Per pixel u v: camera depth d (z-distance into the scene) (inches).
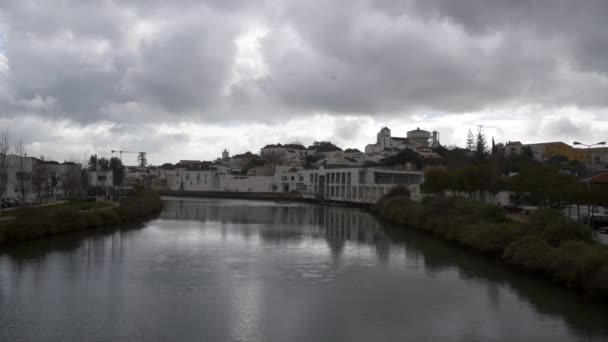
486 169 3181.6
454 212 2736.2
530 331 1137.4
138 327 1152.8
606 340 1080.8
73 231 2711.6
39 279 1584.6
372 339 1093.1
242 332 1129.4
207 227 3189.0
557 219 1793.8
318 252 2193.7
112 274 1674.5
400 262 1952.5
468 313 1272.1
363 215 4377.5
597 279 1331.2
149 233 2805.1
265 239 2620.6
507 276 1676.9
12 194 4106.8
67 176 5137.8
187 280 1608.0
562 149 7844.5
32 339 1070.4
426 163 6766.7
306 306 1331.2
